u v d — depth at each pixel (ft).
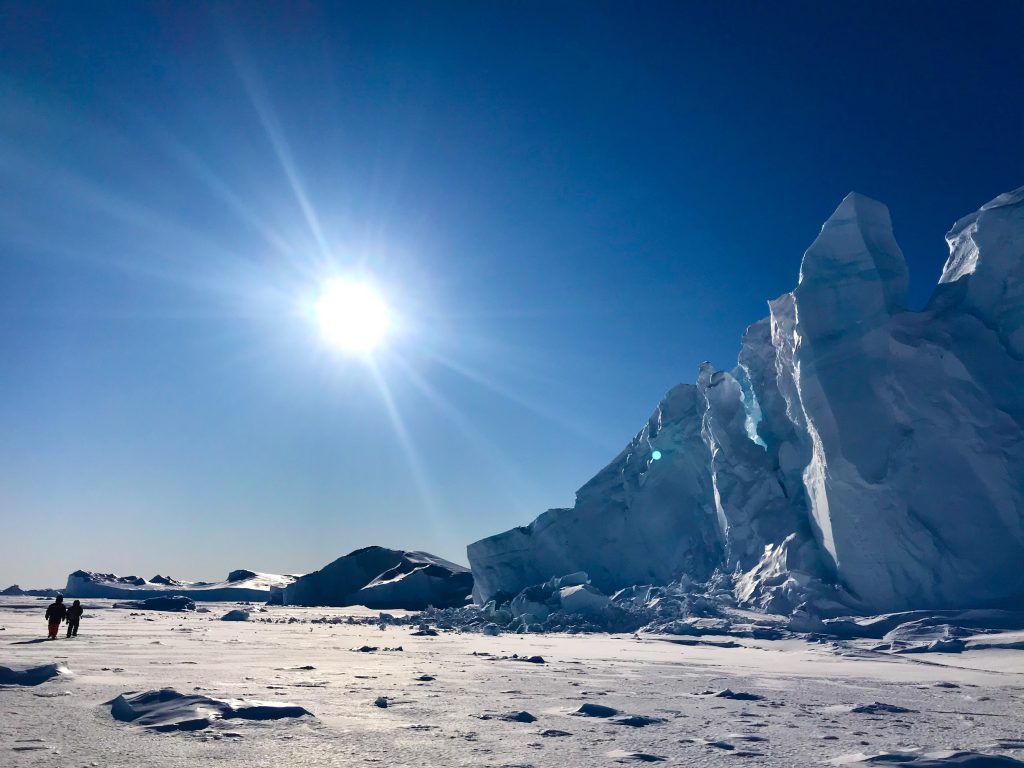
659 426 160.04
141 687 32.07
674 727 26.13
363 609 212.43
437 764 19.11
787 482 123.34
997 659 61.41
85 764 17.92
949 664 58.85
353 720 25.82
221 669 41.98
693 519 148.87
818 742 23.49
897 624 84.38
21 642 61.46
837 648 73.46
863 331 105.29
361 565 256.73
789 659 61.72
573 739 23.31
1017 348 99.71
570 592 122.42
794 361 111.86
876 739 24.23
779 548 114.11
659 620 105.70
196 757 19.08
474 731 24.30
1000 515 92.17
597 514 161.58
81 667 40.57
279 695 31.60
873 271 108.17
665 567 147.33
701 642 81.15
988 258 104.17
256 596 311.47
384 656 56.39
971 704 34.83
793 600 100.68
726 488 131.23
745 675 47.42
